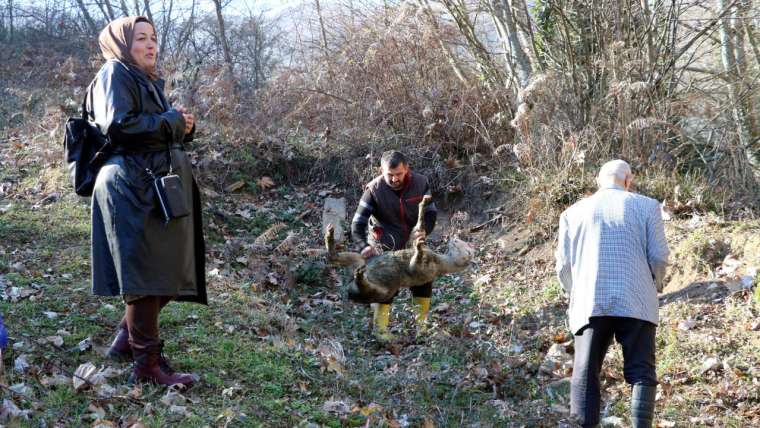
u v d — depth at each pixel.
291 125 10.69
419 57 10.44
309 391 4.85
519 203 8.70
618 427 4.84
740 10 10.08
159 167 4.25
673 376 5.37
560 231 4.85
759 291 5.92
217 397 4.50
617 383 5.39
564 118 9.12
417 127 9.95
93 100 4.30
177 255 4.30
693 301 6.24
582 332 4.59
